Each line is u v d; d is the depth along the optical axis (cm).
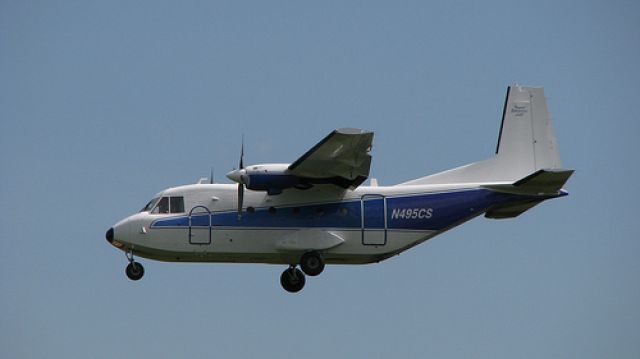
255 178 6931
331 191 7300
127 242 7169
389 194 7388
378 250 7312
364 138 6391
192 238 7169
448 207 7419
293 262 7394
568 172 7162
